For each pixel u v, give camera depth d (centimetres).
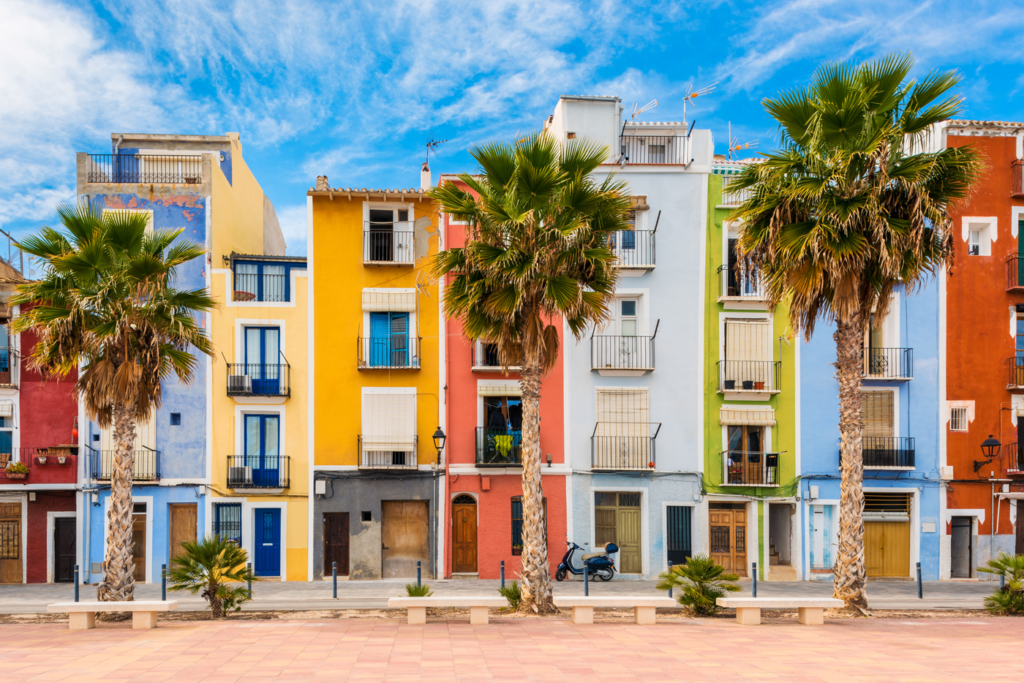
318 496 2311
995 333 2412
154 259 1550
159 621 1436
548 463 2331
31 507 2331
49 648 1087
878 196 1438
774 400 2381
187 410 2317
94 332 1508
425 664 941
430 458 2338
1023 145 2427
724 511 2367
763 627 1306
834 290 1452
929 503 2359
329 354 2358
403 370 2353
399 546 2336
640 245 2417
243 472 2305
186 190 2423
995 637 1205
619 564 2333
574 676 867
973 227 2433
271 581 2252
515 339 1512
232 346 2344
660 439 2367
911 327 2411
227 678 861
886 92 1480
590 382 2377
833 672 896
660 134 2678
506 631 1230
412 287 2386
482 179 1529
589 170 1488
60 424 2336
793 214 1495
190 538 2298
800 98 1502
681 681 841
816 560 2323
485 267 1429
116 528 1523
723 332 2403
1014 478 2367
